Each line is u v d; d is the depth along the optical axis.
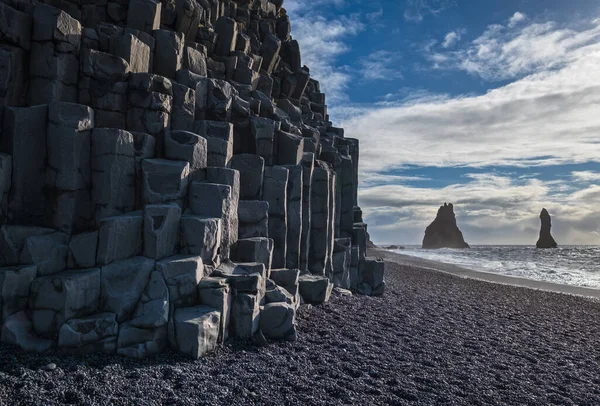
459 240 192.25
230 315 9.02
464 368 8.60
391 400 6.73
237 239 11.01
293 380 7.25
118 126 10.20
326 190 15.27
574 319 14.90
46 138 8.86
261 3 21.39
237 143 13.11
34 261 7.98
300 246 14.32
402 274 27.61
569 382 8.23
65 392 6.04
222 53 15.73
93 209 9.00
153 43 12.06
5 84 9.26
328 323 11.23
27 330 7.47
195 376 7.00
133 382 6.56
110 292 7.88
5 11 9.26
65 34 9.81
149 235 8.50
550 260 63.44
